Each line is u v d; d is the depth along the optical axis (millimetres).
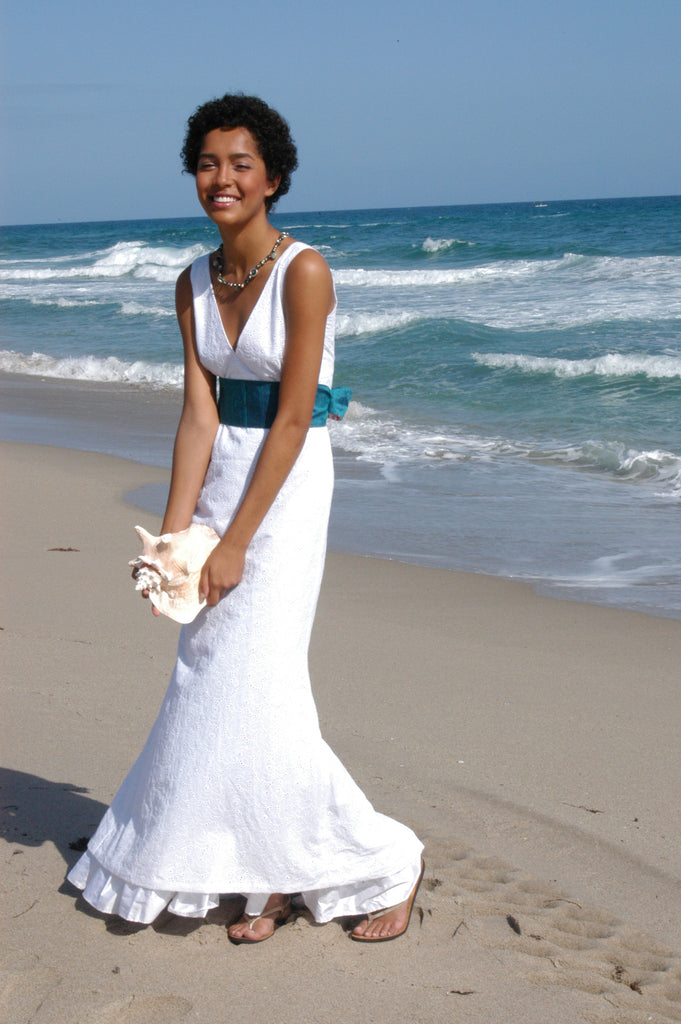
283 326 2152
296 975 2186
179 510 2314
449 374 14000
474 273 27359
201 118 2164
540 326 17719
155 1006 2055
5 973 2121
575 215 62156
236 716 2172
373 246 42031
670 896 2627
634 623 5000
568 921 2455
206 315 2256
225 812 2189
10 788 2969
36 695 3713
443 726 3703
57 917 2342
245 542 2158
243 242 2176
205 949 2262
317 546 2252
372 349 16016
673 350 14656
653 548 6465
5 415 12125
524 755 3471
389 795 3137
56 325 22391
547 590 5621
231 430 2277
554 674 4277
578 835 2932
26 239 76062
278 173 2201
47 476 8383
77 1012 2012
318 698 3955
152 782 2225
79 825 2773
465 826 2965
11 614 4746
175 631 4520
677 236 37750
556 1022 2068
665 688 4137
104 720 3518
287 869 2236
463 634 4805
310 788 2229
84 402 13102
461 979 2201
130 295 28453
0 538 6348
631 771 3359
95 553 5965
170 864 2197
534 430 10758
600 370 13492
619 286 22922
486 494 8023
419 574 5895
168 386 14469
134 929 2314
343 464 9281
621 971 2271
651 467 8727
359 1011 2070
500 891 2604
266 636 2180
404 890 2375
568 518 7262
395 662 4395
